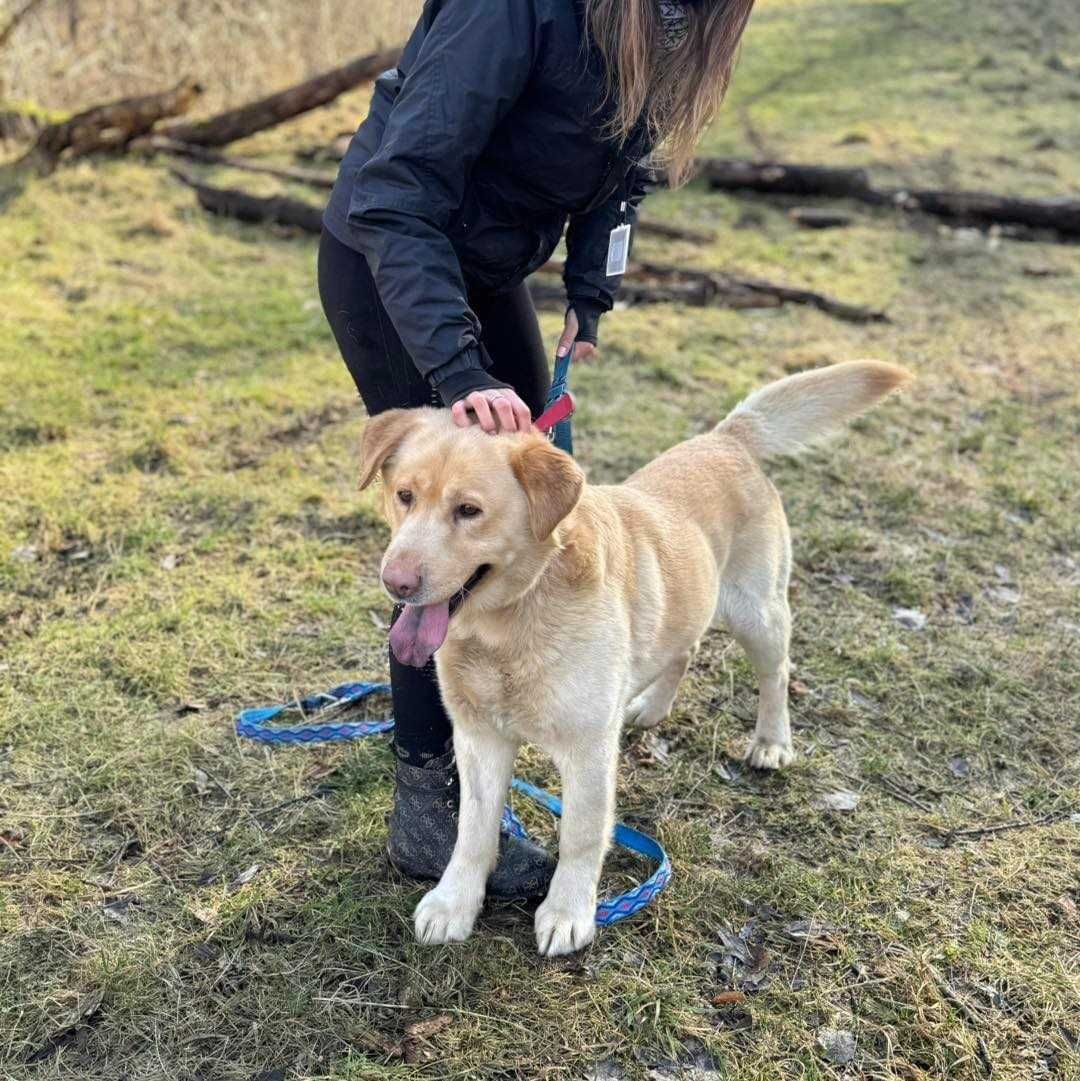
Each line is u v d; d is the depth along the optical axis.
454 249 2.39
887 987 2.50
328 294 2.56
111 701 3.35
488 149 2.33
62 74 9.63
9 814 2.90
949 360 6.26
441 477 2.24
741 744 3.36
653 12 2.17
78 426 5.01
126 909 2.64
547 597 2.38
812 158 9.66
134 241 7.41
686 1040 2.36
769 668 3.20
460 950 2.54
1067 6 14.88
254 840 2.86
